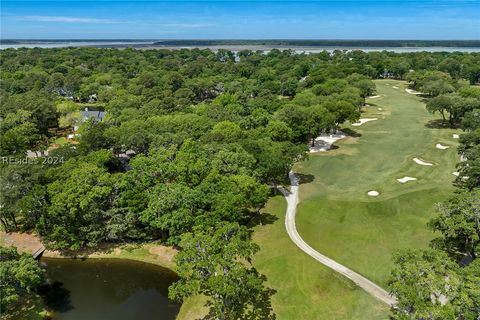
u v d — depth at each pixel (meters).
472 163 51.28
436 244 37.28
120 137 66.00
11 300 33.34
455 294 25.62
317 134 78.00
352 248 42.91
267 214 51.16
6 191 44.28
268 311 34.12
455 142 78.38
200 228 37.62
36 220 46.28
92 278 41.03
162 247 45.47
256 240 45.28
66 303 37.06
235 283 30.08
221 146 56.16
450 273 27.34
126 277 41.06
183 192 43.81
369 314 33.09
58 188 43.97
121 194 45.44
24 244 46.22
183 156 52.19
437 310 24.58
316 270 39.19
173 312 35.47
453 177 60.34
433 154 71.69
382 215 49.72
